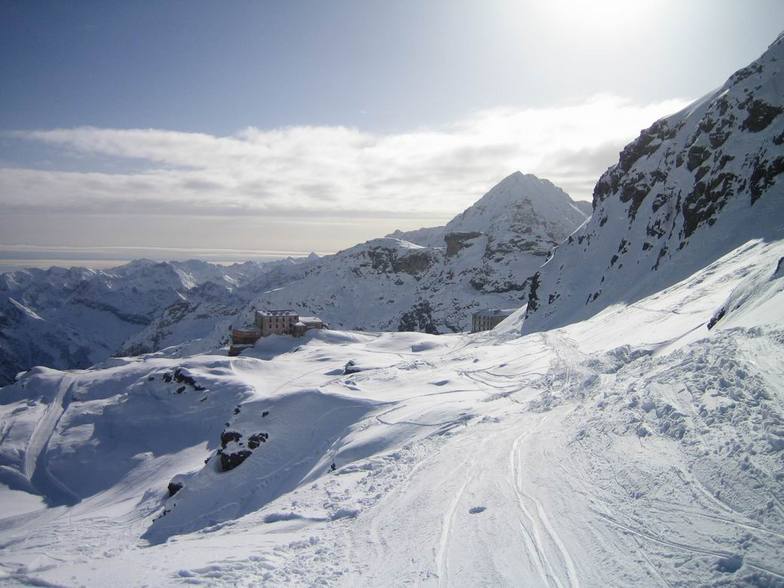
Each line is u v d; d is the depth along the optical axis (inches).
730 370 838.5
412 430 1600.6
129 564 706.2
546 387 1612.9
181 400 4448.8
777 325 943.0
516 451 924.6
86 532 2333.9
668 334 1731.1
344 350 5905.5
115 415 4483.3
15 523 3144.7
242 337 7121.1
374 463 1282.0
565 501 656.4
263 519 1025.5
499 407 1545.3
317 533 803.4
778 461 569.3
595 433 862.5
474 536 617.6
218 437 3816.4
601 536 552.7
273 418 2390.5
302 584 574.2
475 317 7426.2
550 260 5580.7
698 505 556.4
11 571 803.4
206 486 2112.5
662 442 727.1
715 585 434.6
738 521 511.8
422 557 594.9
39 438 4377.5
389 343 6338.6
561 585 483.5
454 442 1169.4
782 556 448.1
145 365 5787.4
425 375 2618.1
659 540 519.2
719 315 1480.1
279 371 4906.5
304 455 2073.1
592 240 5128.0
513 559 543.8
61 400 5211.6
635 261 4141.2
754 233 2933.1
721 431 678.5
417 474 988.6
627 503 607.5
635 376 1123.9
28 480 3806.6
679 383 885.2
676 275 3238.2
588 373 1502.2
